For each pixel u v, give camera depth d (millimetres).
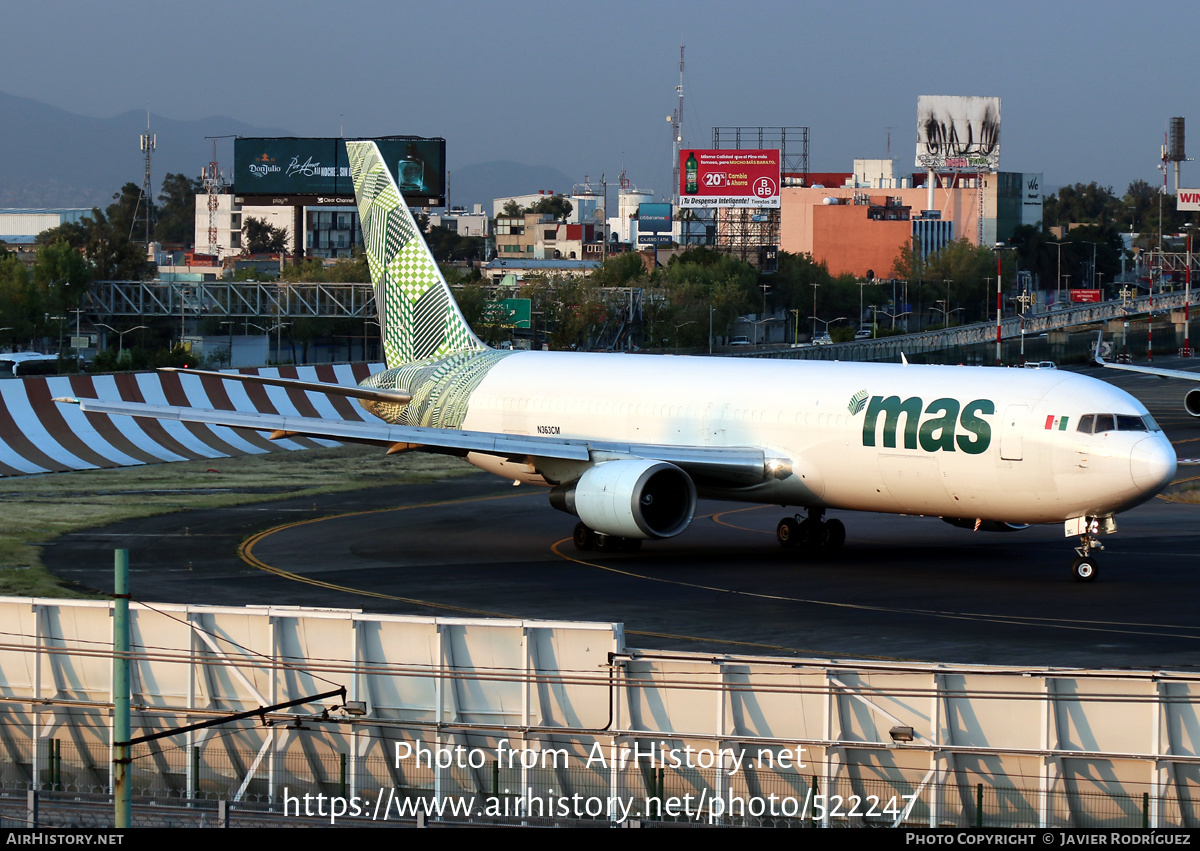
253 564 104188
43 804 54312
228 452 183750
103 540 115250
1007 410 94688
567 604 88438
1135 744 52594
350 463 177875
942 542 116438
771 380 110438
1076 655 73438
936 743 53156
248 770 59719
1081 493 92312
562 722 57812
